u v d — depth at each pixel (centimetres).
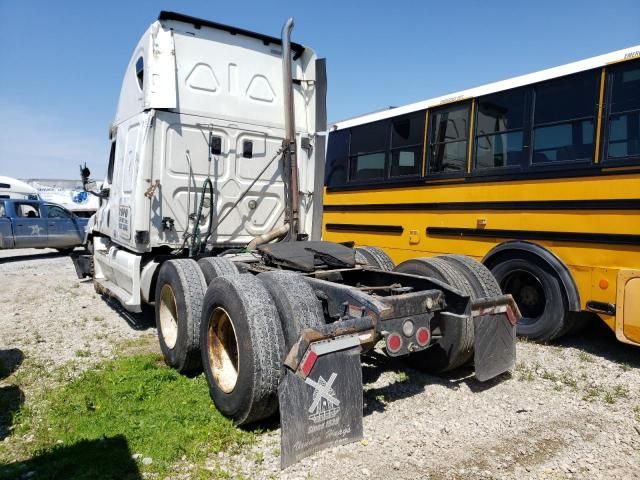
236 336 353
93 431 349
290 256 488
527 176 606
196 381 454
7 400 411
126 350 553
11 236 1528
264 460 316
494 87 652
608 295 525
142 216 572
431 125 737
